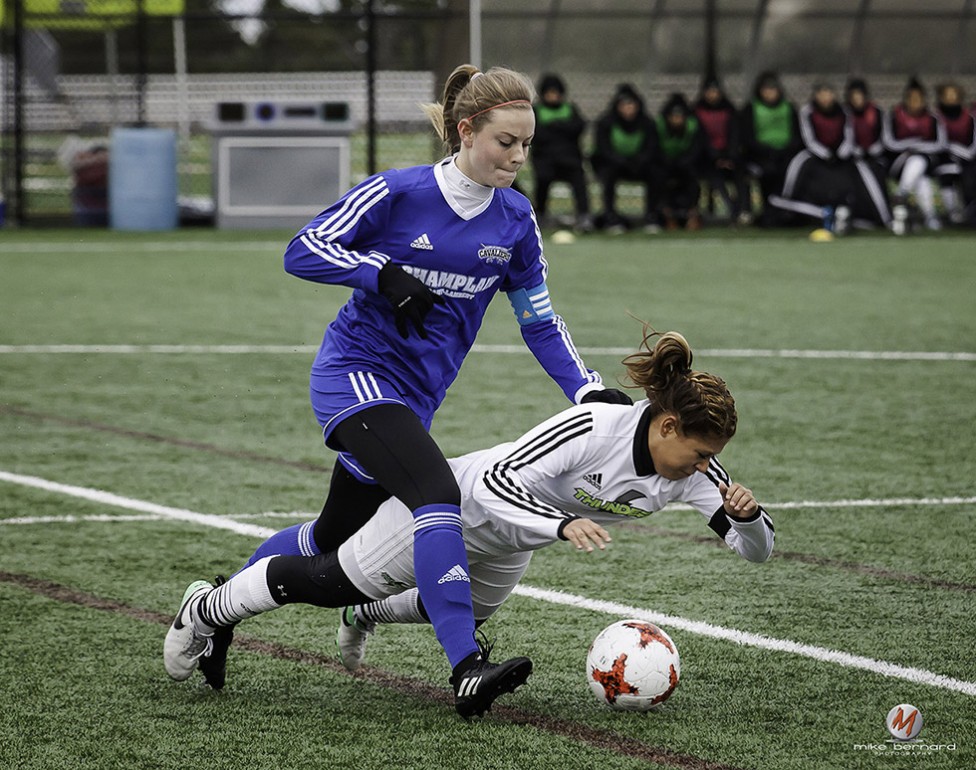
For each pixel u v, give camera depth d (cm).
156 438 2531
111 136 6638
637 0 7062
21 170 6694
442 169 1304
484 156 1272
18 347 3475
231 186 6575
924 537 1912
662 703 1306
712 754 1190
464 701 1171
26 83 7312
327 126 6544
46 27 6706
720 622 1566
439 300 1234
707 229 6544
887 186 6469
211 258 5450
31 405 2812
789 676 1391
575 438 1220
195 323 3866
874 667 1416
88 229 6631
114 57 7819
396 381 1306
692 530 1959
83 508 2064
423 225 1295
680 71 7219
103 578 1728
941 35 7275
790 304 4234
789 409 2769
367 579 1248
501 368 3222
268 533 1939
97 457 2386
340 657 1447
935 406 2797
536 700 1323
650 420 1219
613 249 5772
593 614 1597
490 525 1240
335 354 1311
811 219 6450
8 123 6875
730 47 7212
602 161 6412
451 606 1195
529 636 1520
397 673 1405
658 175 6444
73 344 3519
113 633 1523
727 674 1398
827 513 2034
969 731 1245
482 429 2577
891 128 6456
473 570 1304
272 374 3141
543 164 6388
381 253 1270
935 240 6056
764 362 3288
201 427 2622
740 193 6456
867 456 2386
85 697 1329
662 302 4272
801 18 7175
